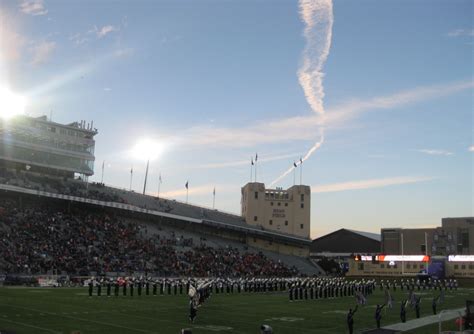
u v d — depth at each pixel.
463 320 31.23
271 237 121.50
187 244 97.25
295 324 33.75
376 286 94.69
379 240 169.25
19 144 92.31
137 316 34.00
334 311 43.41
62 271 68.56
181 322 32.06
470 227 122.75
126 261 78.19
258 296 58.41
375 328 33.53
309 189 151.75
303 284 57.38
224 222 116.50
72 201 87.62
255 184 149.50
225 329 29.88
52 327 27.72
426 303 56.31
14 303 38.91
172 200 117.44
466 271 112.19
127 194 106.19
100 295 49.31
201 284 49.38
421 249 127.44
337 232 176.50
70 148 100.62
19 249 68.38
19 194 82.62
